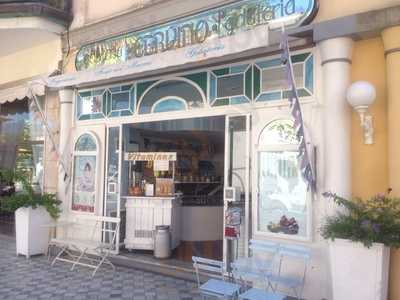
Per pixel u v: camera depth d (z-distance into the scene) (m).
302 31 5.15
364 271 4.28
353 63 5.07
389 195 4.58
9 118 10.28
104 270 6.81
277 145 5.61
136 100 7.36
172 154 7.61
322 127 5.18
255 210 5.75
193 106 6.59
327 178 4.98
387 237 4.19
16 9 7.85
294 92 4.75
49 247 7.77
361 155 4.95
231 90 6.15
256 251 5.66
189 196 8.97
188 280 6.25
